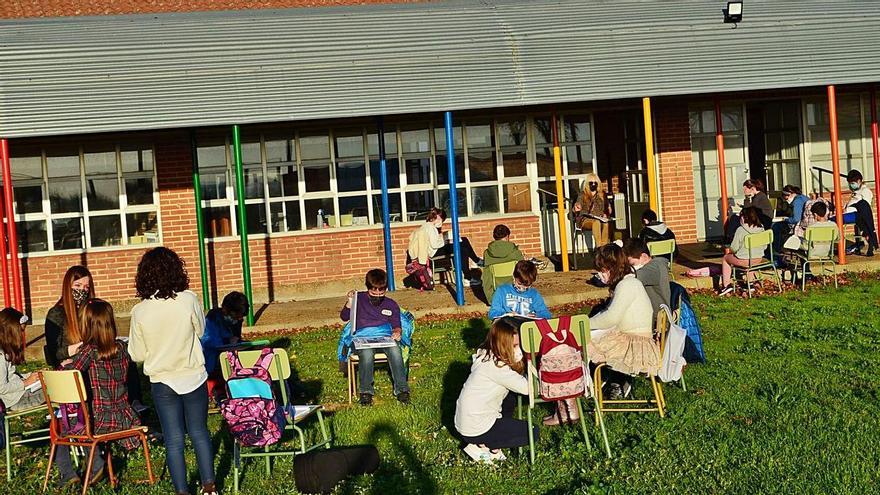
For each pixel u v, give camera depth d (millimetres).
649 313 8828
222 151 17047
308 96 14047
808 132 18969
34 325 15820
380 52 14305
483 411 7770
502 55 14477
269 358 7809
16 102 13477
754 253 14305
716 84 14828
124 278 16703
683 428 8266
